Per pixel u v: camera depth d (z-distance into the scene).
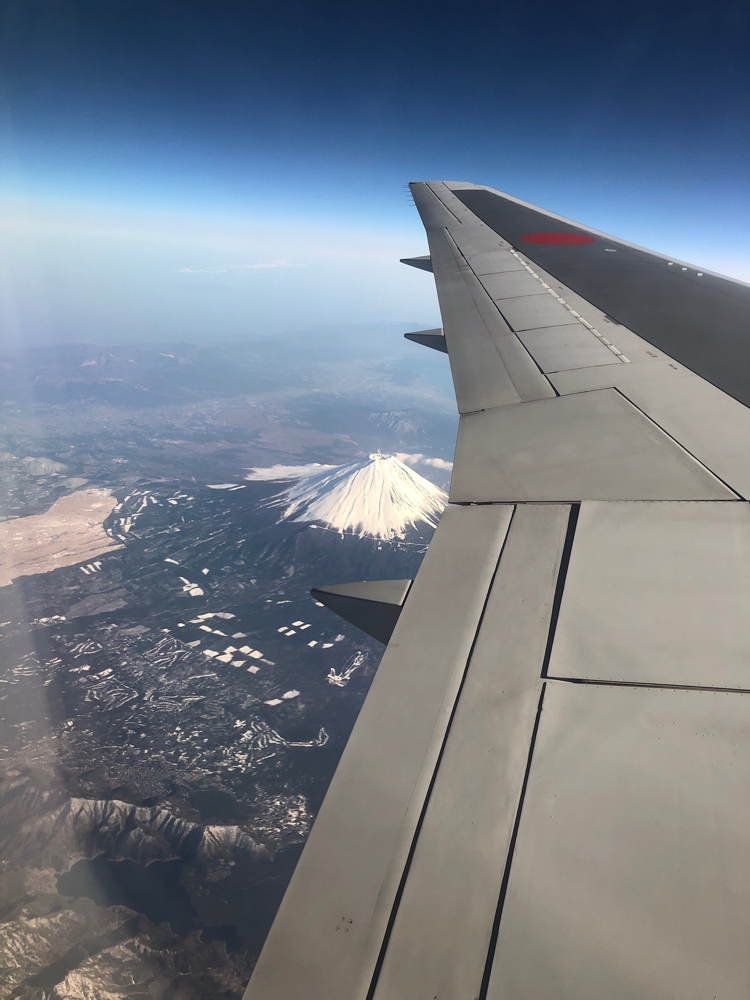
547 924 1.65
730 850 1.81
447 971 1.56
